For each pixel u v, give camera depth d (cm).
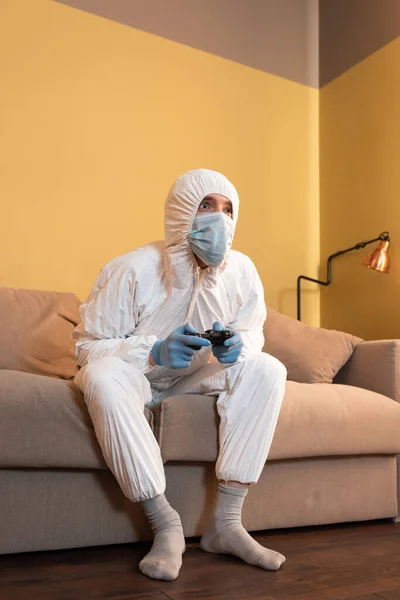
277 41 339
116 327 163
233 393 159
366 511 193
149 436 145
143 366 155
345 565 146
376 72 311
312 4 357
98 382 144
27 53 264
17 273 253
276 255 322
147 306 164
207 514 165
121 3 291
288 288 325
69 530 149
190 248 163
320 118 347
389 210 296
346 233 321
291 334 246
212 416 163
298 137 340
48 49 269
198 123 306
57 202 264
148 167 289
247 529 171
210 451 161
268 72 334
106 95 281
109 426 141
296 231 331
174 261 161
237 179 315
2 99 256
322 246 337
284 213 328
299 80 345
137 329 168
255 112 326
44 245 259
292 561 148
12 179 255
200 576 133
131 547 155
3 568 136
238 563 144
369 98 314
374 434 190
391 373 213
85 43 279
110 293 162
